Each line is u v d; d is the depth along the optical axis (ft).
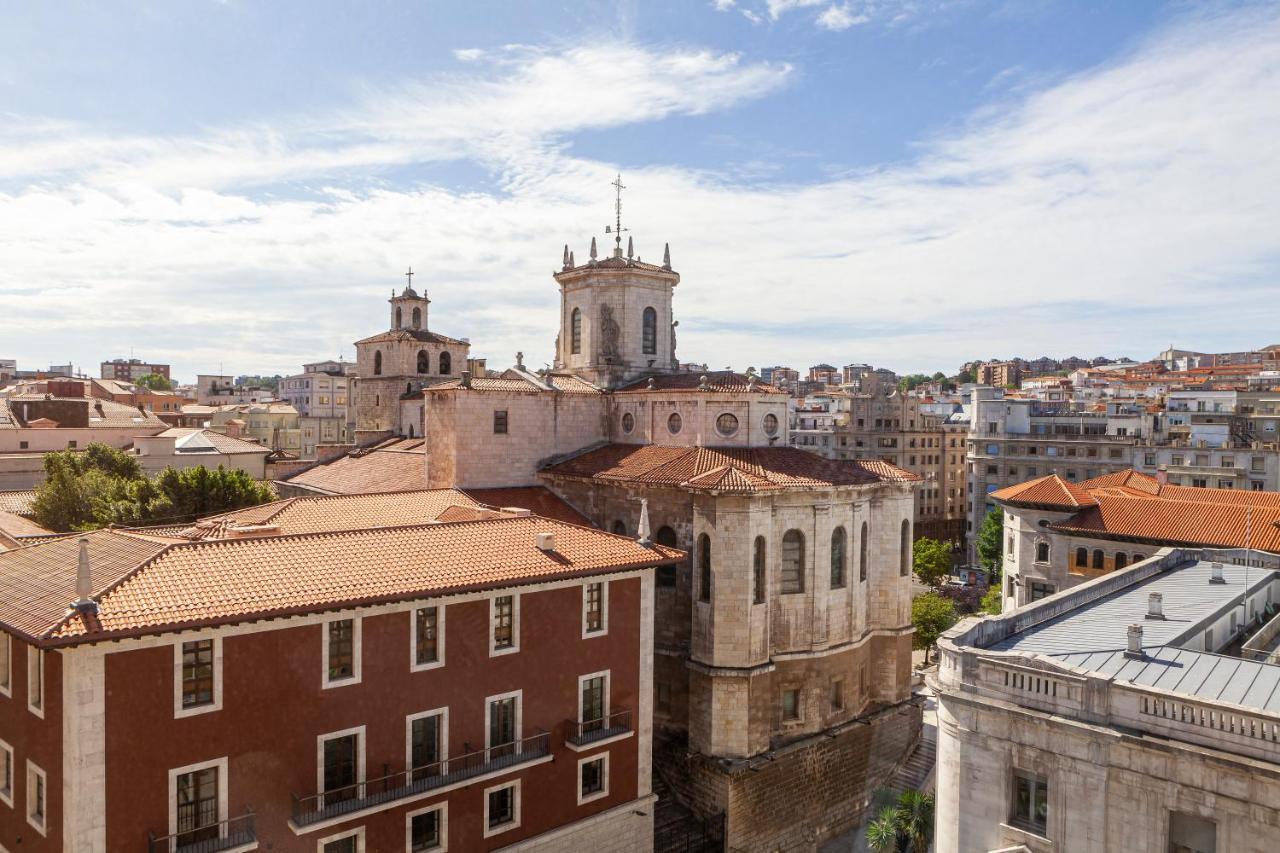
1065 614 111.65
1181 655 90.58
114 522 198.08
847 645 169.58
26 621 87.66
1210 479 330.75
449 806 110.52
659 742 163.84
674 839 146.00
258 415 467.52
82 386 380.99
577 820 124.36
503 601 118.01
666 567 167.84
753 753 152.66
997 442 399.24
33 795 93.81
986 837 85.87
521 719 118.83
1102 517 213.87
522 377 209.26
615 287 213.66
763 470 165.17
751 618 152.76
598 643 127.75
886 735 179.01
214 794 94.58
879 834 146.20
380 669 105.91
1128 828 76.89
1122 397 491.72
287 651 98.78
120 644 87.61
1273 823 69.15
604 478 177.88
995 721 85.25
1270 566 142.82
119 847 87.71
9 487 280.10
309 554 109.50
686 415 187.11
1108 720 79.25
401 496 174.29
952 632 95.14
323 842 100.78
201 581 96.99
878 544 180.96
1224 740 73.00
